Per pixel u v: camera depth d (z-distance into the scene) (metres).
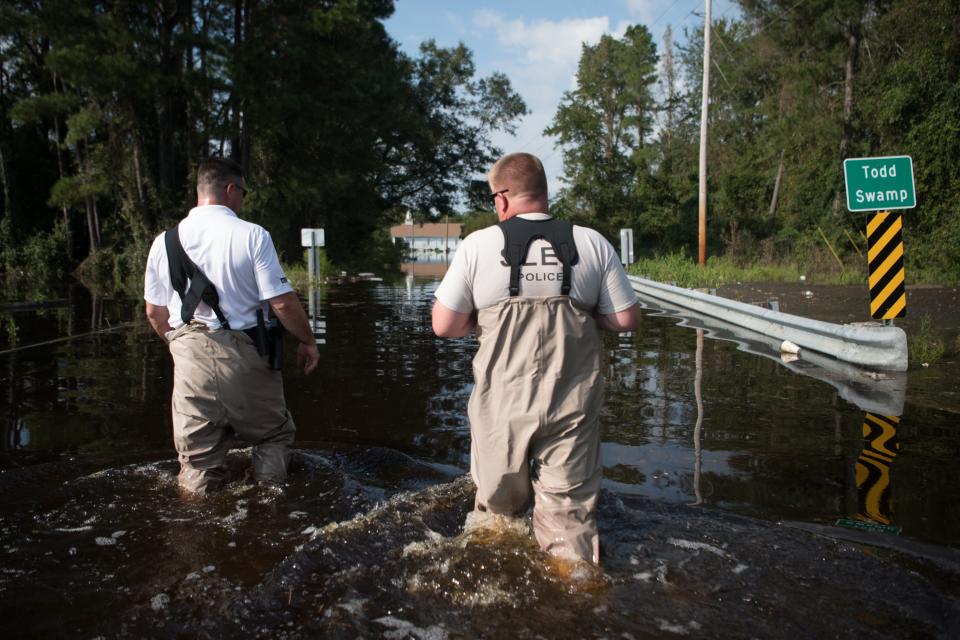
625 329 2.67
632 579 2.29
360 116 29.61
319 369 6.33
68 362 6.73
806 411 4.78
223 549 2.57
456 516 2.84
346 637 1.96
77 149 26.27
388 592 2.21
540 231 2.55
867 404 4.97
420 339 8.27
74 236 29.48
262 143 26.59
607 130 42.56
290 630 2.01
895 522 2.83
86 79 20.44
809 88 28.06
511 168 2.63
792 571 2.34
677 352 7.39
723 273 19.39
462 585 2.25
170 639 1.98
